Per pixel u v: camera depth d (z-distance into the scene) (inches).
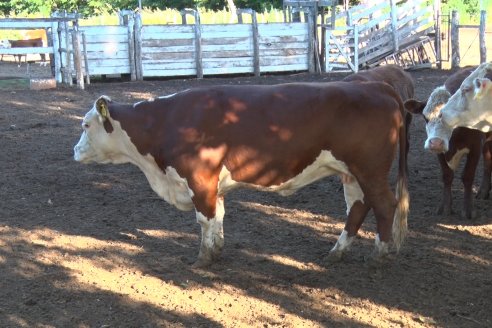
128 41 754.8
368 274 216.8
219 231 227.1
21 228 265.6
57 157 384.5
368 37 855.1
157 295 202.7
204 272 220.2
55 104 566.9
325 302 197.2
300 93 209.9
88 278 215.6
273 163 211.2
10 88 666.8
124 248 243.4
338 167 212.7
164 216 281.3
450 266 224.4
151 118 220.8
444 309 192.4
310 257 233.5
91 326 183.2
